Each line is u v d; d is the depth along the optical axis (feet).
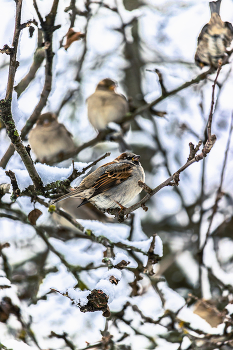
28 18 23.79
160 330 31.94
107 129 44.04
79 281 32.48
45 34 27.22
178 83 40.91
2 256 34.45
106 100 45.34
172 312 31.50
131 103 45.96
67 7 29.45
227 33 33.32
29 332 30.71
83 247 40.96
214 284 40.04
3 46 21.65
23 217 33.71
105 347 29.09
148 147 55.16
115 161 31.76
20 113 24.07
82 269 33.45
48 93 31.68
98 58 55.21
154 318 31.53
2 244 35.17
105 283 20.80
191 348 29.66
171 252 49.67
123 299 32.89
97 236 29.19
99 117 45.68
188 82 38.60
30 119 33.14
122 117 45.65
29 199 30.55
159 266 43.70
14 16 23.18
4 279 30.81
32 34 26.76
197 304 32.55
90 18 40.06
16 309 30.55
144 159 54.70
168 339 33.35
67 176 27.17
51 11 26.45
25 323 30.96
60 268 37.63
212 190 47.24
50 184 26.23
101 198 29.19
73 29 29.81
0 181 27.04
